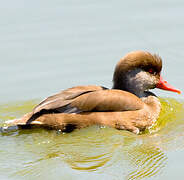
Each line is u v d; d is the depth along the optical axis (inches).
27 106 617.9
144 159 464.4
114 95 525.3
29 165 451.5
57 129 511.8
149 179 428.8
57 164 450.0
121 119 521.7
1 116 587.5
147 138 516.1
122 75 564.1
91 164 450.6
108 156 467.8
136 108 534.3
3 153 475.5
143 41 765.3
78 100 514.3
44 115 511.8
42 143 494.9
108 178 426.0
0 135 510.9
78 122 512.1
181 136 521.3
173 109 604.4
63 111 513.3
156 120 558.9
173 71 698.2
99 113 517.3
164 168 447.5
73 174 430.6
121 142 499.2
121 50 743.1
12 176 433.7
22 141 499.2
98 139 503.2
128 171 440.8
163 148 488.7
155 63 572.4
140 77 567.8
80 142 496.7
